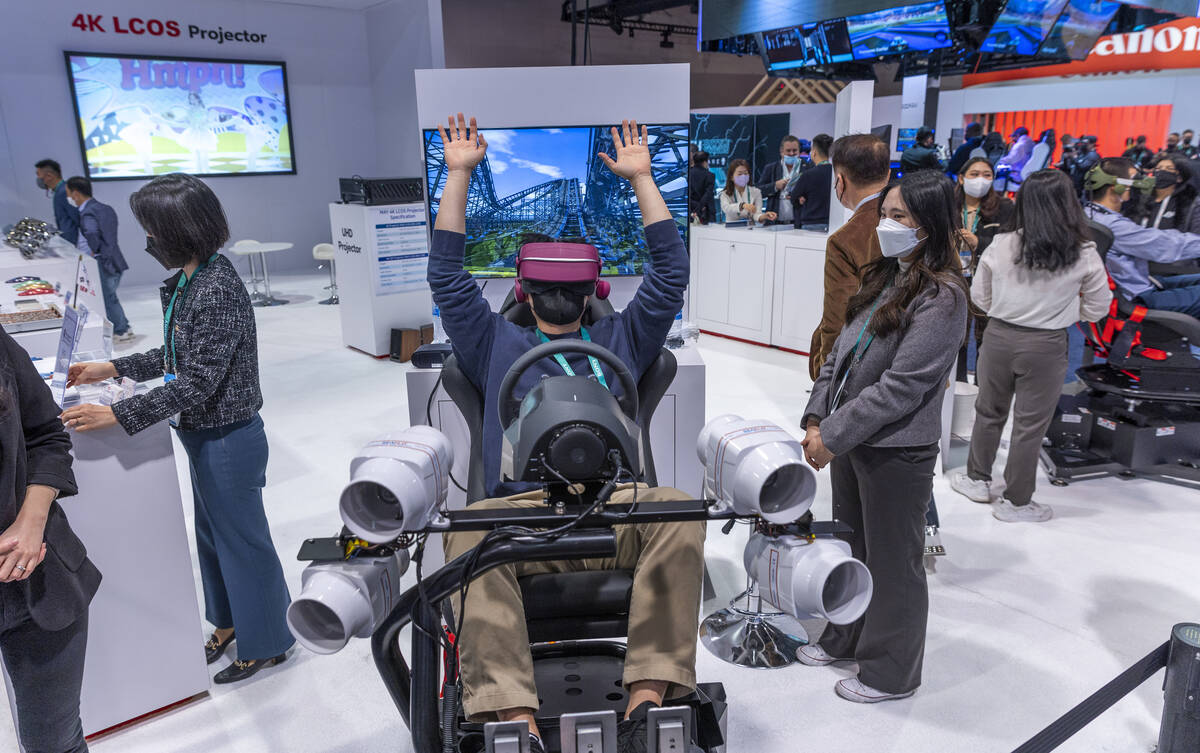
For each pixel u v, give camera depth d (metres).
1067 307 3.11
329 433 4.66
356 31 11.19
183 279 2.20
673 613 1.47
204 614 2.88
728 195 6.97
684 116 3.31
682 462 2.82
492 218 3.40
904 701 2.30
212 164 10.34
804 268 5.96
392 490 1.11
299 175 11.10
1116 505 3.54
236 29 10.21
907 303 2.00
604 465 1.25
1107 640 2.57
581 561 1.67
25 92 8.97
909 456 2.03
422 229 6.43
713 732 1.46
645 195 1.77
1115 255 3.86
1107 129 9.30
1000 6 4.52
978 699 2.30
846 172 2.51
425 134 3.28
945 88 10.45
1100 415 3.94
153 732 2.24
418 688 1.35
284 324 7.76
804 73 6.12
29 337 2.80
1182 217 4.43
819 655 2.51
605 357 1.38
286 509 3.62
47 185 6.85
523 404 1.31
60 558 1.62
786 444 1.21
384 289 6.32
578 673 1.66
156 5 9.59
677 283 1.76
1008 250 3.17
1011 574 2.97
